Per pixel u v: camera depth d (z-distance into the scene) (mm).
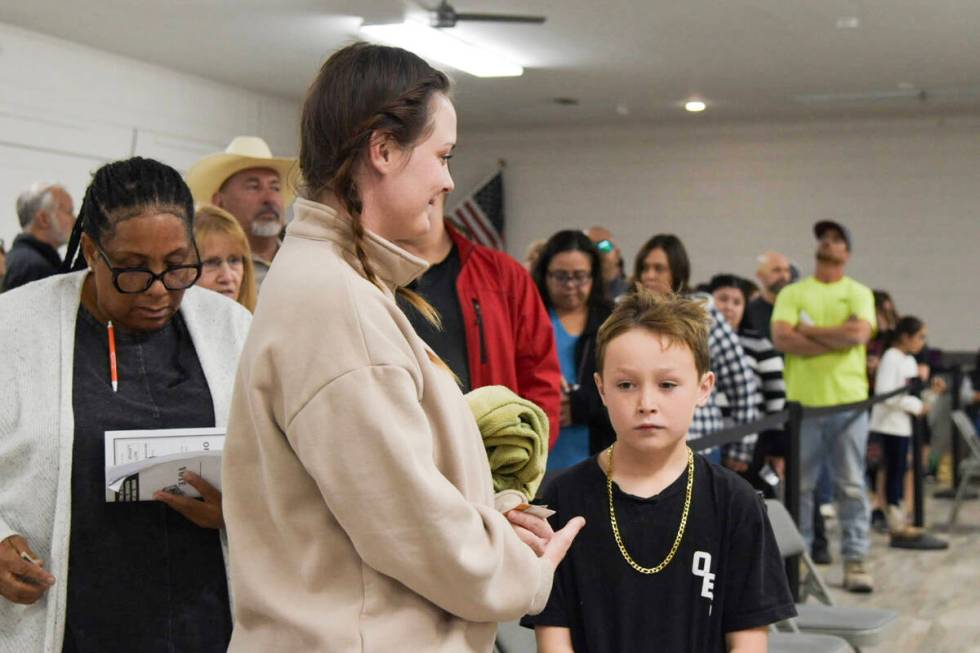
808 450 5570
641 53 8375
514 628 2525
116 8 7090
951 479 8664
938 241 11141
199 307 1883
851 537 5652
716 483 1947
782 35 7770
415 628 1290
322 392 1250
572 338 3768
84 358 1762
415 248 2963
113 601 1713
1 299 1773
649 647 1895
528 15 7285
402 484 1235
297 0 6914
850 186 11391
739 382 4582
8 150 7484
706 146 11812
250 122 9750
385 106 1323
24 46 7566
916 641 4727
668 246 4660
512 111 11070
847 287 6070
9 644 1671
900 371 6965
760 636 1906
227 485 1366
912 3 6887
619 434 1938
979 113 10867
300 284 1296
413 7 7051
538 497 2020
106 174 1739
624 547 1926
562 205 12297
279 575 1325
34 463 1679
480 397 1527
